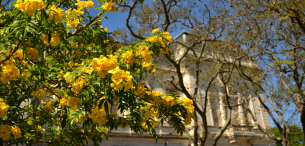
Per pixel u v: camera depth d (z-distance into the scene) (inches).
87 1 173.5
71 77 148.4
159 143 713.0
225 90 481.7
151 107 194.1
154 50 197.9
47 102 239.3
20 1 126.6
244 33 454.0
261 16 431.2
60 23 150.2
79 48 220.4
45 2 140.0
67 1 195.5
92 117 150.9
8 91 188.4
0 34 139.0
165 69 641.0
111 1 168.9
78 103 157.8
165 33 205.0
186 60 698.2
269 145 855.7
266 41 448.1
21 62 189.0
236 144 801.6
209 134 762.8
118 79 125.1
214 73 634.8
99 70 122.3
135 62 168.2
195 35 510.0
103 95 142.1
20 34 129.2
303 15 407.8
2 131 175.2
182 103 200.7
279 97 509.4
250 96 860.0
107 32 244.2
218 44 503.2
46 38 144.4
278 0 413.4
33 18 138.1
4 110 162.1
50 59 205.6
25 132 238.2
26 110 239.3
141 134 689.6
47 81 192.1
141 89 181.2
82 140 266.4
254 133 814.5
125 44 517.0
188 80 755.4
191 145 736.3
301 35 475.5
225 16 475.2
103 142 648.4
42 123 254.5
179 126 197.2
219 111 773.9
